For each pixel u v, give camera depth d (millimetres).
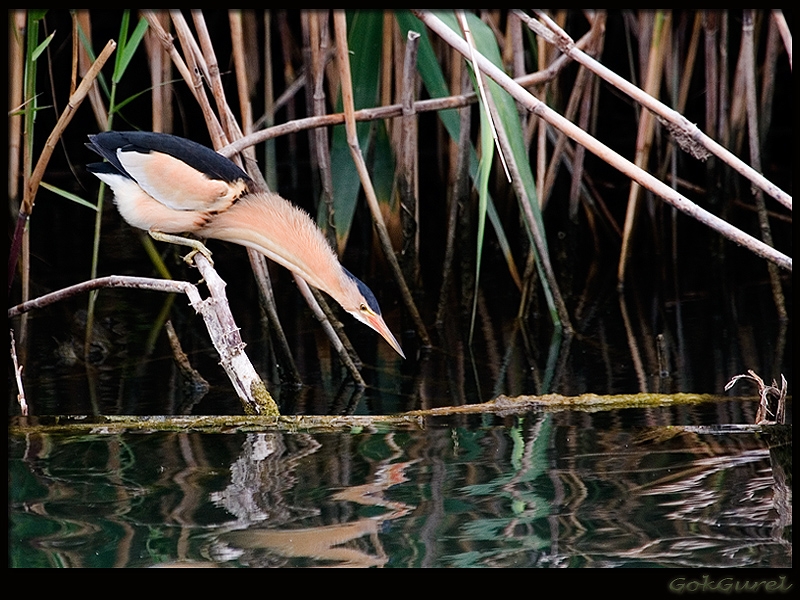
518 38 12328
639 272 14508
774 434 7914
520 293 13594
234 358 8445
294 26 16984
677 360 10422
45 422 8469
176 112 17812
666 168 15531
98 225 11234
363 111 10836
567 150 15211
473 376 10188
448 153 16125
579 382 9828
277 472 7277
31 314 12352
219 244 15523
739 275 14102
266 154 14633
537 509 6543
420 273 14477
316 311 9922
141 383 9984
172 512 6547
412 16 11430
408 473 7227
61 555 5891
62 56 17375
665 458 7473
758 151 12844
